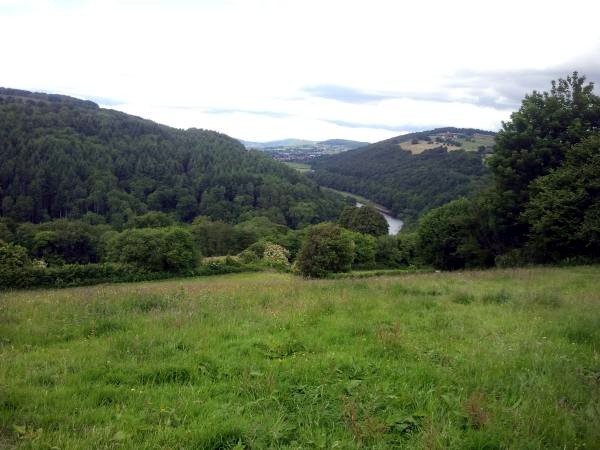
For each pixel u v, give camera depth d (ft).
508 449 13.28
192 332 26.30
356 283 52.16
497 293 40.24
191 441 13.74
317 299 37.47
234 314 31.58
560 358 21.01
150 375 19.51
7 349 23.62
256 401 16.49
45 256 256.32
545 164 95.86
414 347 23.15
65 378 18.98
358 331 26.86
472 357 21.34
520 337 25.20
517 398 16.93
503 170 97.14
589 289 44.62
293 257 281.33
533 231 88.22
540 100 99.71
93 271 161.07
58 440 13.50
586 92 95.91
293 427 14.56
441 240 128.67
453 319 30.27
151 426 14.64
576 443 13.64
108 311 33.73
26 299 42.01
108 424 14.88
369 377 19.12
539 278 54.90
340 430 14.49
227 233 321.32
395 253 243.19
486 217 107.86
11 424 14.51
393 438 14.15
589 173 76.23
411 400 16.80
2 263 168.35
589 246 78.13
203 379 19.16
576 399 16.67
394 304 35.88
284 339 24.85
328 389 17.71
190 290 48.52
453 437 13.76
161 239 191.42
